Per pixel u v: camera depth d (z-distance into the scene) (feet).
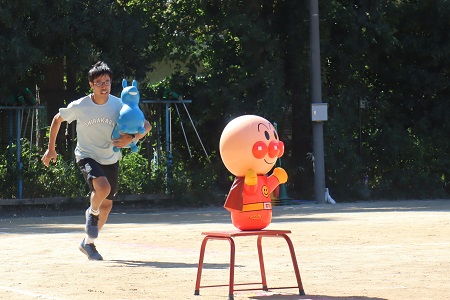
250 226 45.27
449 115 162.20
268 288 45.96
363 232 81.71
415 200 153.48
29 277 51.31
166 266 56.95
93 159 60.85
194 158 156.15
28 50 129.70
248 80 148.36
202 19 153.48
